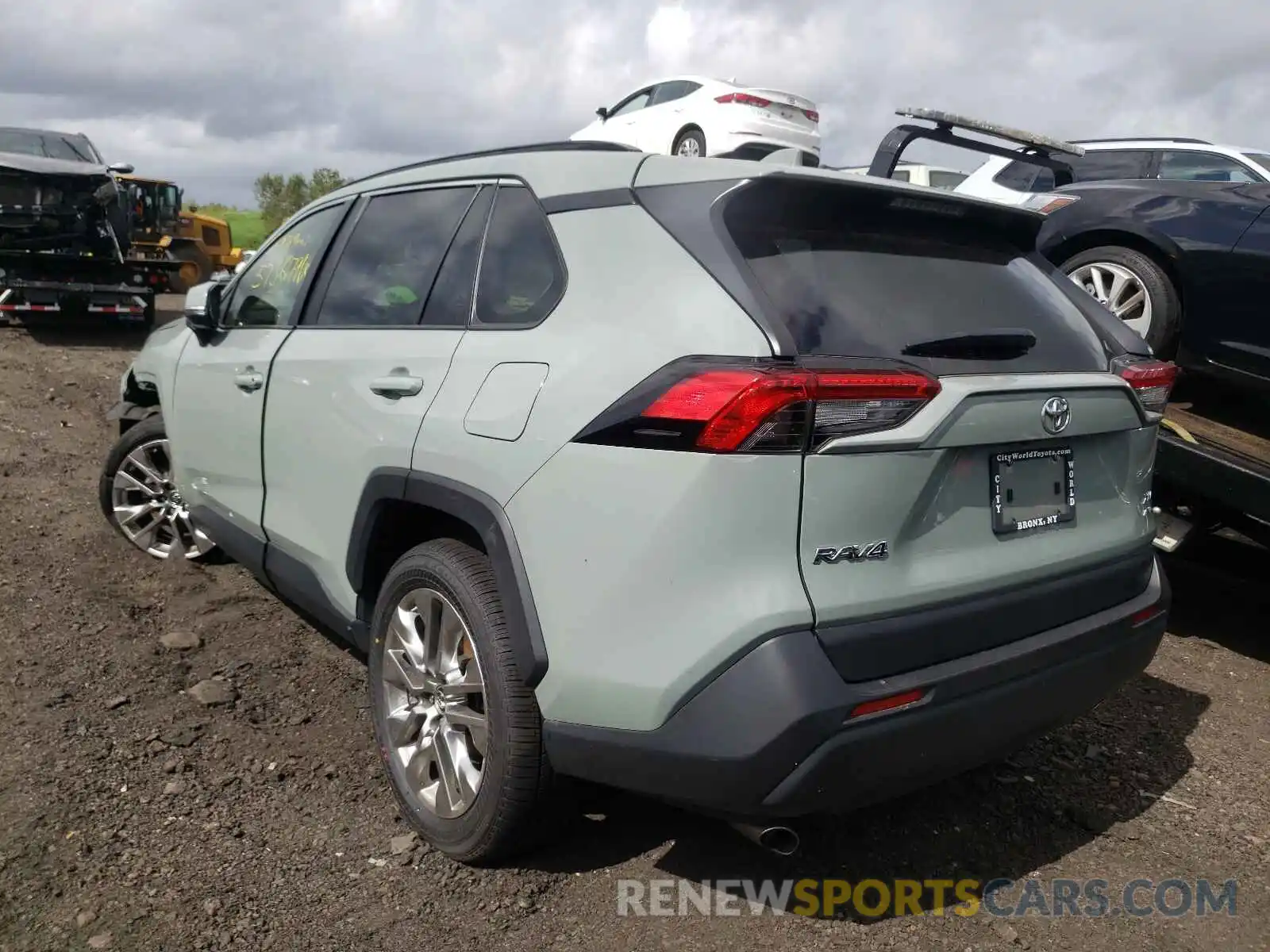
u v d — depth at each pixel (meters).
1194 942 2.57
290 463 3.41
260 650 4.05
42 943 2.37
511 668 2.48
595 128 14.43
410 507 2.92
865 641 2.15
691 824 2.97
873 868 2.83
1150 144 5.94
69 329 13.12
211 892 2.58
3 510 5.51
